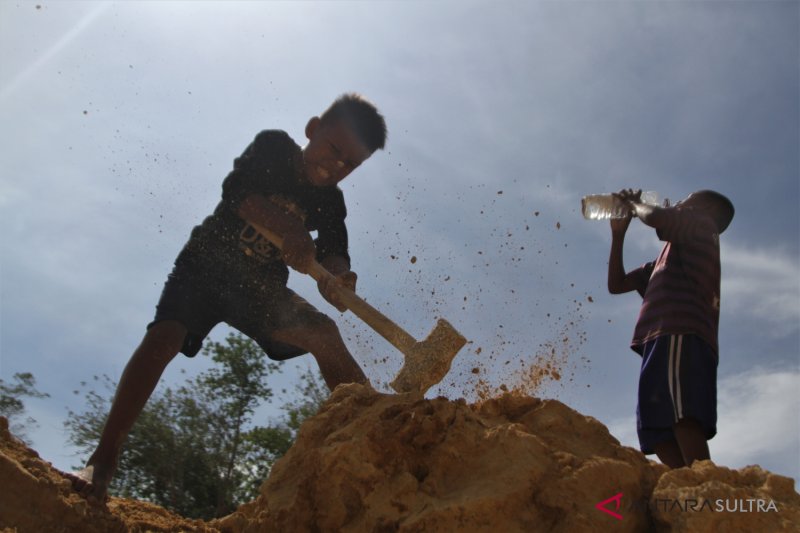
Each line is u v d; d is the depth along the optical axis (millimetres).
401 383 3844
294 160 5074
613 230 5105
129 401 4234
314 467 3387
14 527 3389
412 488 3236
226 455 13852
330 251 5262
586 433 3523
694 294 4270
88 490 3816
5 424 3795
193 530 4043
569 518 3064
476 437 3377
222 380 14336
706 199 4730
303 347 4906
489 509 3086
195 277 4703
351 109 5074
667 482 3176
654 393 4121
